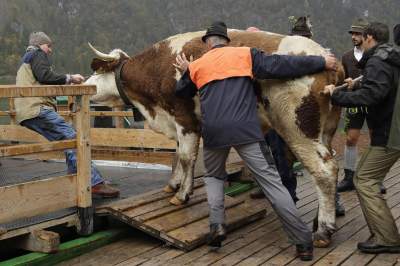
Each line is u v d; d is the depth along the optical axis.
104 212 5.20
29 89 4.44
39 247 4.58
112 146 8.32
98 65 6.25
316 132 4.76
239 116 4.40
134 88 6.00
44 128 5.62
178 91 4.87
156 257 4.74
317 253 4.69
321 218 4.84
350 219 5.77
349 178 7.16
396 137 4.43
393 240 4.61
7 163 8.03
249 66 4.51
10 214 4.41
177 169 5.86
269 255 4.69
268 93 4.78
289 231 4.51
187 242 4.79
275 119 4.87
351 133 7.04
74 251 4.79
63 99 9.31
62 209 5.14
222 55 4.54
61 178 4.82
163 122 5.99
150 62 5.79
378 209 4.59
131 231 5.45
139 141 7.96
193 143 5.56
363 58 4.78
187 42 5.54
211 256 4.71
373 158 4.58
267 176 4.46
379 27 4.80
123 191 6.22
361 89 4.43
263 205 6.45
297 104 4.69
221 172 4.73
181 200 5.52
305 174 8.30
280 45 4.86
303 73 4.54
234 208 5.79
